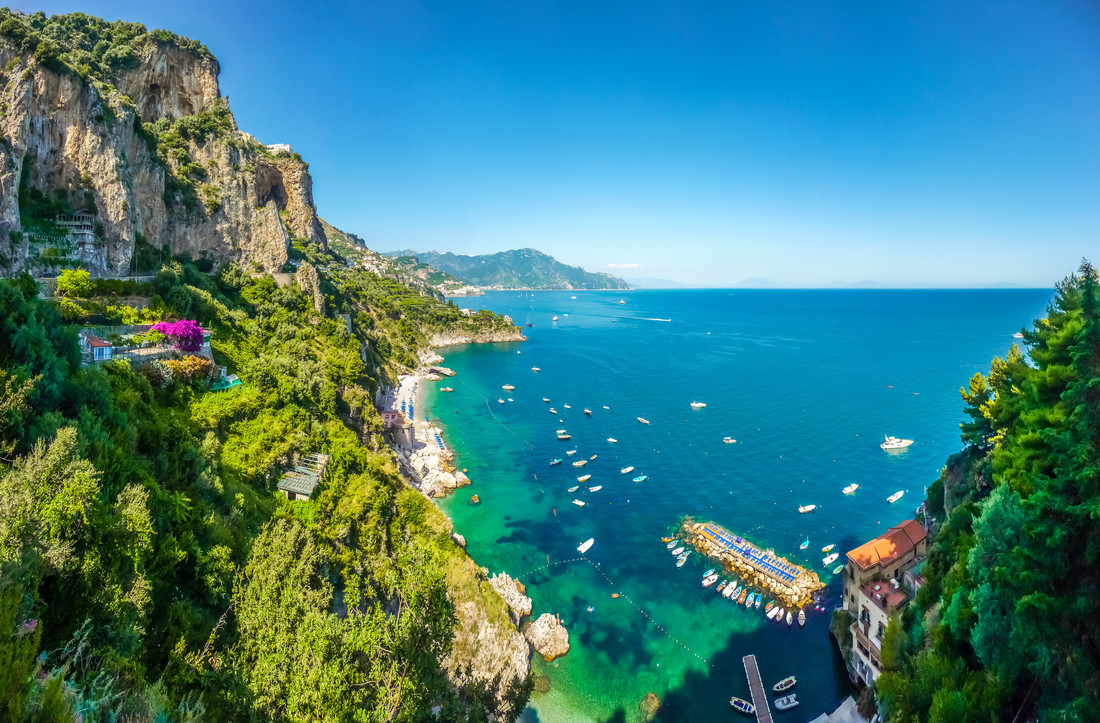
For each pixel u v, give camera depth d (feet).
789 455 368.07
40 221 215.51
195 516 122.21
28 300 121.60
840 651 182.29
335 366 301.02
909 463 350.64
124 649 74.08
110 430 117.08
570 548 255.50
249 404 205.46
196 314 251.80
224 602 107.34
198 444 158.51
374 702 81.30
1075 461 97.50
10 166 197.88
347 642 83.87
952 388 545.85
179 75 375.45
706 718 166.91
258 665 82.28
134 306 214.90
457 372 651.25
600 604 215.92
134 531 86.84
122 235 243.60
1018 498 103.86
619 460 365.61
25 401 97.09
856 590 179.52
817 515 282.97
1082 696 82.02
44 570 69.87
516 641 178.40
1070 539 93.45
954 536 135.33
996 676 94.99
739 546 248.32
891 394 524.11
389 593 160.35
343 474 201.46
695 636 198.29
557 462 358.64
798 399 511.40
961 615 105.50
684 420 451.53
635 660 187.93
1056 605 89.71
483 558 246.47
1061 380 112.88
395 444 347.15
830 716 158.10
